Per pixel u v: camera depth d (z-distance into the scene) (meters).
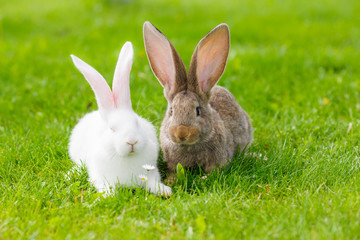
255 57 11.41
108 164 5.39
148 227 4.48
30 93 9.43
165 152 6.12
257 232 4.31
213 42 5.87
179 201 5.06
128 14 19.27
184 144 5.67
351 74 10.36
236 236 4.30
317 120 7.67
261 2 22.06
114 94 5.71
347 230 4.25
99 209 4.92
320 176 5.65
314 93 9.06
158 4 21.55
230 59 11.26
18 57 12.21
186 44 13.10
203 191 5.54
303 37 14.66
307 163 6.11
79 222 4.61
